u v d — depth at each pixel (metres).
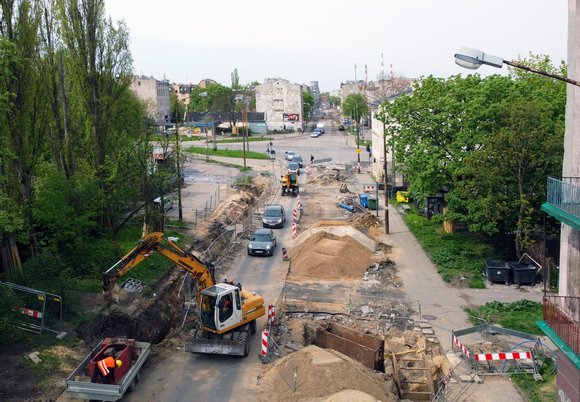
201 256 35.09
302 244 37.78
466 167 31.69
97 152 33.56
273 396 19.30
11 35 26.02
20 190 26.72
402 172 38.69
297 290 30.48
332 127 151.25
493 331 23.58
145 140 36.06
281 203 56.72
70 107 33.69
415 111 36.56
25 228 26.64
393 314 26.70
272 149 96.19
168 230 40.47
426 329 24.69
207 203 51.75
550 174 30.23
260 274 33.53
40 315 22.23
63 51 33.69
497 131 31.59
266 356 22.08
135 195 36.75
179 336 25.02
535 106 30.09
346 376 18.73
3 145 23.64
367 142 112.19
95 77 33.91
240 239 41.62
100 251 30.09
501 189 31.19
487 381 20.09
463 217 32.84
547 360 21.20
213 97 153.25
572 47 17.47
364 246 36.62
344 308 27.72
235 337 22.59
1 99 23.34
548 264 29.83
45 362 20.23
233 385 20.23
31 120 26.97
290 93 138.88
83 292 26.89
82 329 23.22
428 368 20.59
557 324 15.82
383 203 54.03
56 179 28.06
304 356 20.27
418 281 31.59
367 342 22.41
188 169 74.44
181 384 20.33
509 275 30.52
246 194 58.50
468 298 28.67
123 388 18.17
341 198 57.91
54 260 25.28
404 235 41.66
